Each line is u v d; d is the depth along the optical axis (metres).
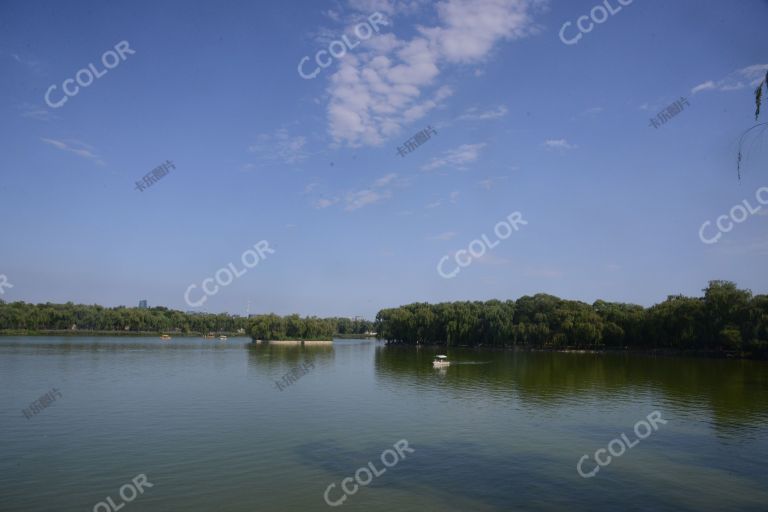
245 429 42.91
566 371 95.62
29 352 120.19
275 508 25.92
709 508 26.53
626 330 150.12
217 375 82.38
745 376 87.06
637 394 65.50
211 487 28.81
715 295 122.38
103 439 39.03
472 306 188.88
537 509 26.27
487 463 34.09
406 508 26.16
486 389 69.94
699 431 43.84
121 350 134.50
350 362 114.88
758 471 32.69
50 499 26.81
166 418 47.06
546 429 44.34
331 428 43.75
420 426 45.00
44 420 45.69
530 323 168.62
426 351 164.88
